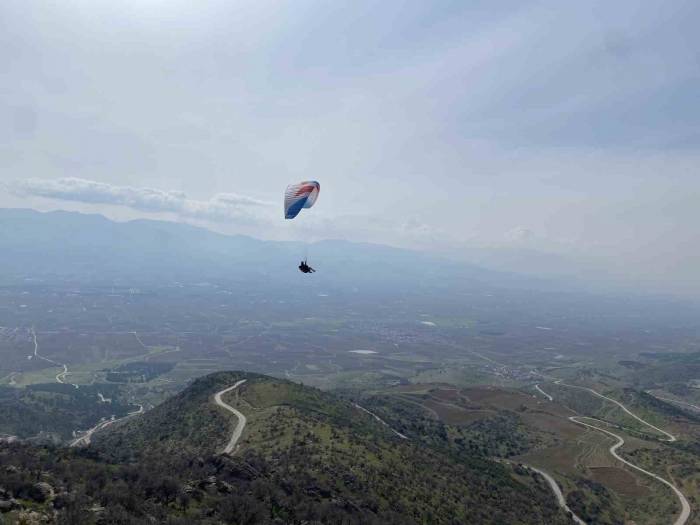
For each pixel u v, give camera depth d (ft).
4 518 240.94
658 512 537.65
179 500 304.09
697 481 583.17
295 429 481.46
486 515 422.00
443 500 418.10
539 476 590.96
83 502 269.64
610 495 573.74
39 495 270.87
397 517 356.79
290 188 303.07
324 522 314.76
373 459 449.06
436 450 558.15
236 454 444.55
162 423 605.31
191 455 450.30
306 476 381.40
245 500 310.24
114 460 393.50
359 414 650.84
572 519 492.95
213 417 556.10
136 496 293.64
